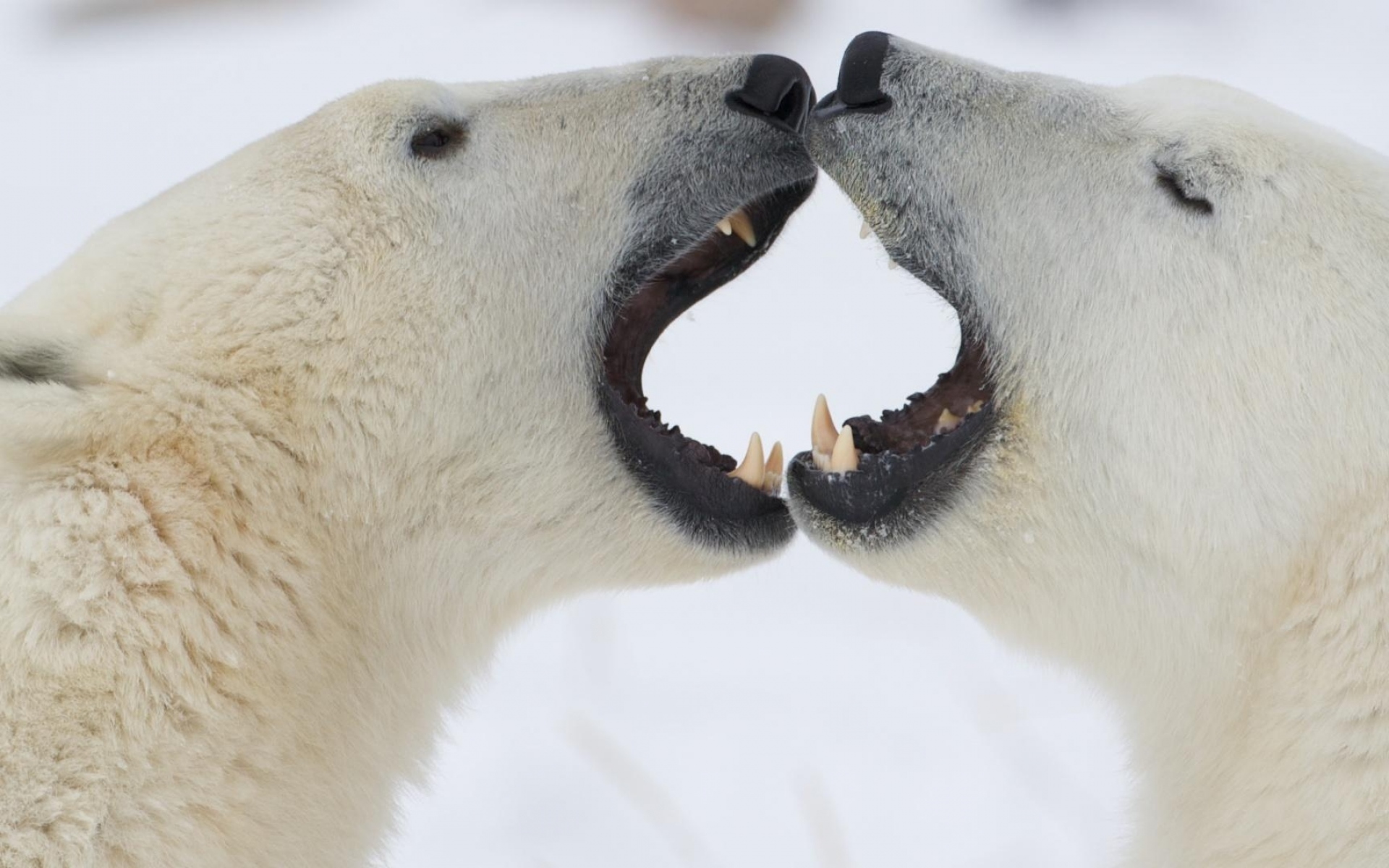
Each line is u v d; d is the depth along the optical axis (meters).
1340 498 6.79
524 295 8.03
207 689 6.82
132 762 6.54
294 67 26.11
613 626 13.30
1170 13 27.58
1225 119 7.36
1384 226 6.97
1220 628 7.19
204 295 7.42
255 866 6.84
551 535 8.15
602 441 8.17
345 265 7.68
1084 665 7.93
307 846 7.17
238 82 25.64
